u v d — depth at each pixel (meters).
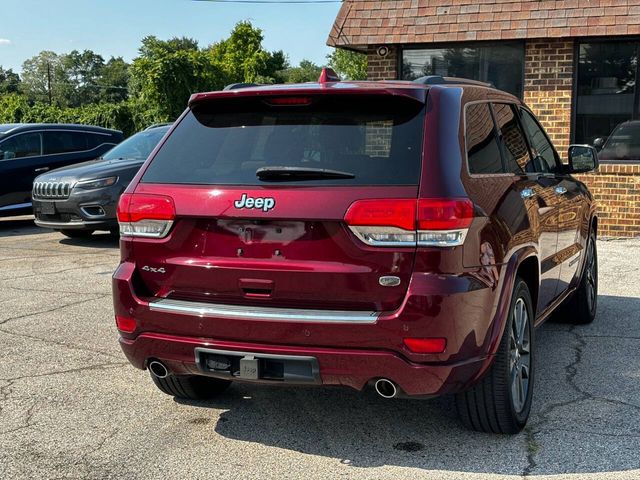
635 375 5.09
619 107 11.64
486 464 3.72
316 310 3.57
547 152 5.64
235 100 4.00
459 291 3.46
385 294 3.47
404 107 3.76
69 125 14.51
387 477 3.59
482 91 4.43
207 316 3.68
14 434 4.18
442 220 3.44
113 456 3.88
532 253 4.33
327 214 3.51
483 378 3.86
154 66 39.28
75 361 5.53
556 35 11.30
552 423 4.25
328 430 4.20
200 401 4.69
